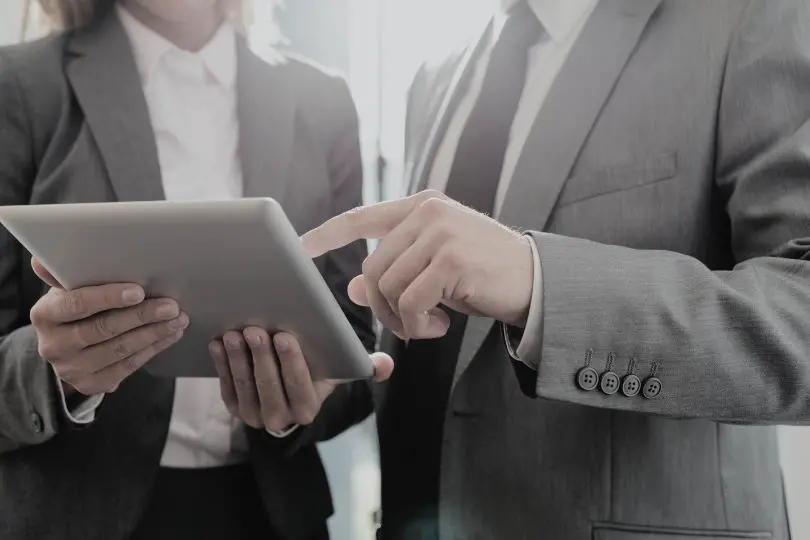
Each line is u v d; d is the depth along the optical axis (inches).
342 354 27.4
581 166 27.5
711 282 21.0
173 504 36.1
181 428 36.8
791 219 21.8
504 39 33.8
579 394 20.3
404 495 33.1
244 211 18.8
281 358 28.2
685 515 24.8
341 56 69.1
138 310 24.6
